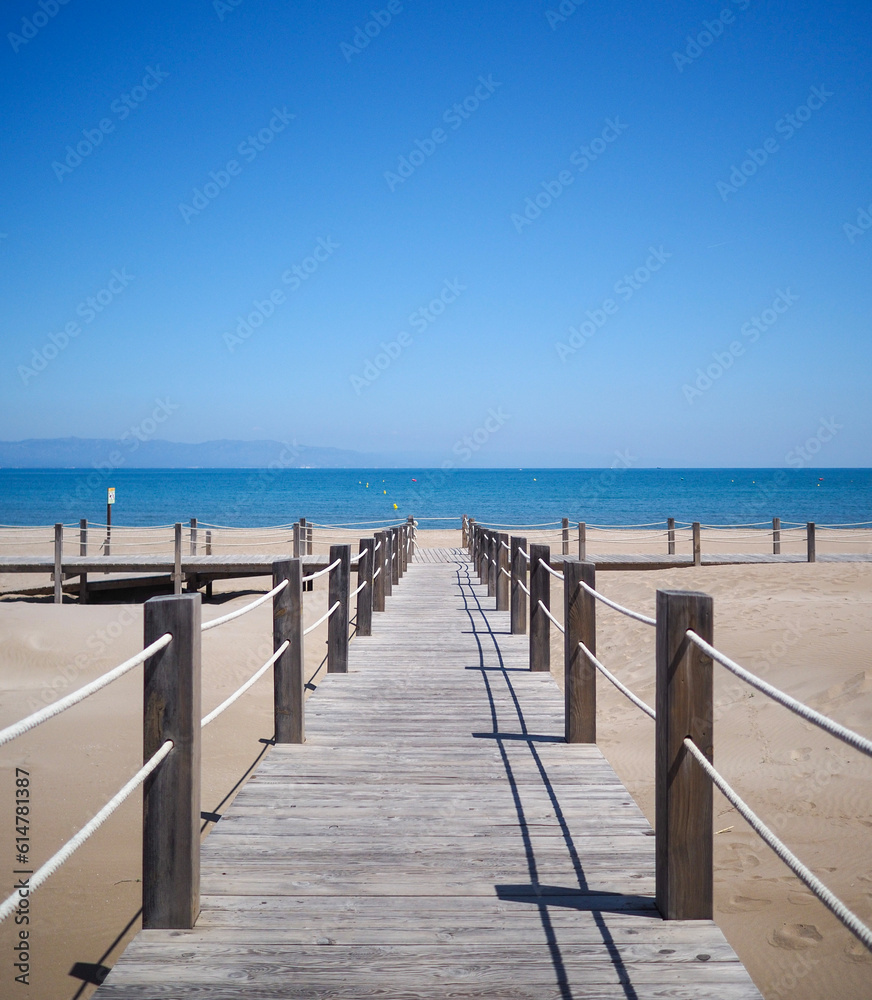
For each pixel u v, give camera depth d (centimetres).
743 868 420
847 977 321
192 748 288
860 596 1147
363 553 941
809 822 464
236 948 272
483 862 344
